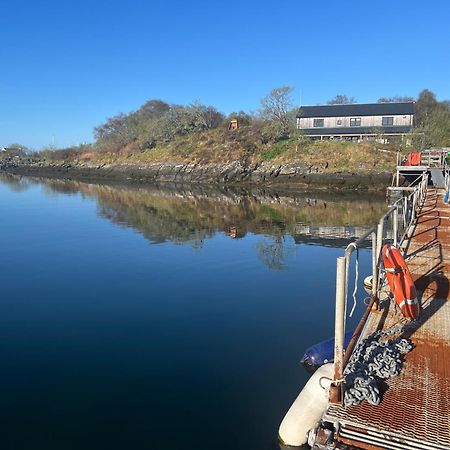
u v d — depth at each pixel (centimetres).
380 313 582
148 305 1006
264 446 504
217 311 958
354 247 435
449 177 1725
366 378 403
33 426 551
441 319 559
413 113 5134
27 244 1758
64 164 8412
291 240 1778
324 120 5462
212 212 2725
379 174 4000
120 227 2186
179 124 6850
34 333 850
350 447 351
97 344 796
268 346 771
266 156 5038
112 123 8812
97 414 575
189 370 691
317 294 1067
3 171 9538
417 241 988
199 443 513
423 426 355
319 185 4294
